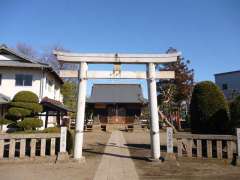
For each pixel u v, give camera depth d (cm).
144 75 954
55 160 886
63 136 891
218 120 985
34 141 891
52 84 2328
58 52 933
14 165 834
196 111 1030
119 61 943
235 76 3666
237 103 985
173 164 858
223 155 946
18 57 2041
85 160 922
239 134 856
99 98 3481
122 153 1121
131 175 716
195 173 738
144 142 1611
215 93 1011
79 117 910
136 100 3403
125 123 3378
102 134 2344
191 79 2809
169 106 2120
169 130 911
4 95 1875
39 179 665
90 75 936
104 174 726
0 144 877
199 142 923
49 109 1845
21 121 1334
